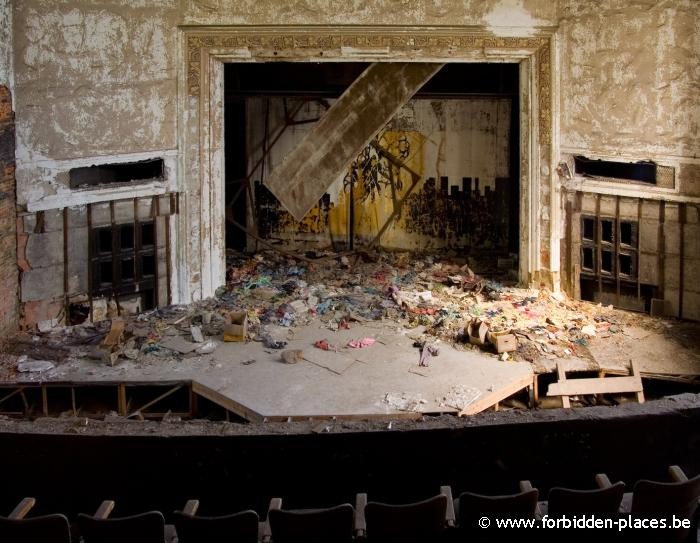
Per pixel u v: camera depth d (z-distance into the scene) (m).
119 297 12.41
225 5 12.27
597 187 12.66
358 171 15.21
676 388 10.85
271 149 15.14
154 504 5.87
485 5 12.42
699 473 5.97
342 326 11.92
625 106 12.21
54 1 11.30
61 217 11.70
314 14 12.36
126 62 11.99
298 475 5.78
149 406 10.73
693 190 11.76
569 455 5.80
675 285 12.20
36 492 5.86
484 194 15.07
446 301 12.88
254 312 12.39
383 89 13.32
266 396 10.01
